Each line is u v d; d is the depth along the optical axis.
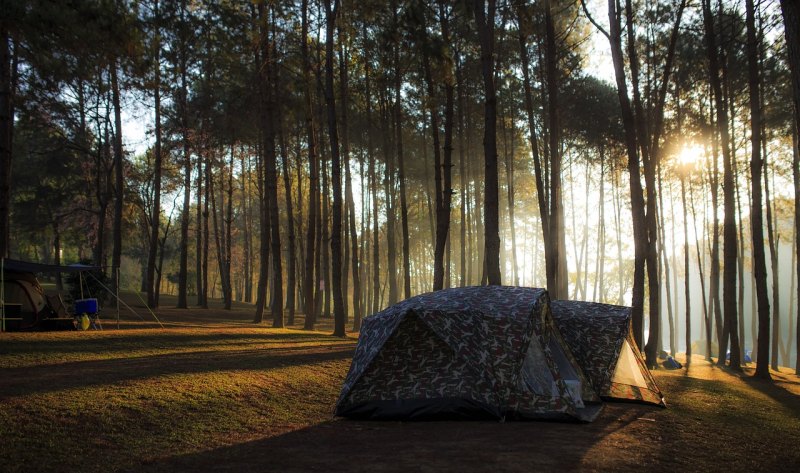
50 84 22.28
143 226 44.09
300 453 7.90
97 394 9.84
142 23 17.97
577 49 29.64
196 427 8.96
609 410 11.84
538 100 34.06
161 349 15.77
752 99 20.00
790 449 9.39
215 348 16.80
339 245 23.28
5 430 7.77
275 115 29.56
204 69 31.58
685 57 27.33
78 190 39.62
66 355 13.49
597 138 35.03
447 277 37.62
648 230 21.36
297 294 51.81
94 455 7.38
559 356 11.99
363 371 10.45
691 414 11.91
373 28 25.98
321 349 18.09
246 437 8.75
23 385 9.95
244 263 57.16
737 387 17.20
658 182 34.69
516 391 10.34
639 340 18.92
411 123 36.31
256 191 45.53
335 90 31.44
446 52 19.97
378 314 11.58
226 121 32.25
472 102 34.16
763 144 29.14
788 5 7.80
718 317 30.72
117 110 28.41
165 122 33.25
